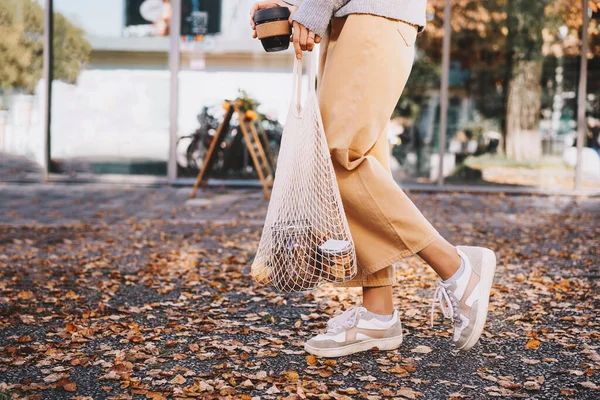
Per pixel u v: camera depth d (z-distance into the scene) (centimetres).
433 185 927
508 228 593
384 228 230
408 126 925
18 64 913
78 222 602
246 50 916
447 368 229
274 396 205
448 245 232
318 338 242
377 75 223
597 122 912
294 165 230
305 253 229
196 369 230
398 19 226
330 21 236
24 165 923
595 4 901
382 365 232
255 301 328
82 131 925
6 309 306
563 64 909
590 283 364
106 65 921
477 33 912
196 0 916
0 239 507
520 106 915
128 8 917
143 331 275
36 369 230
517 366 231
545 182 917
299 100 235
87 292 346
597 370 226
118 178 930
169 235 541
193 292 349
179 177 931
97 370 229
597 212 715
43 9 911
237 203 755
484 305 228
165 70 921
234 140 902
